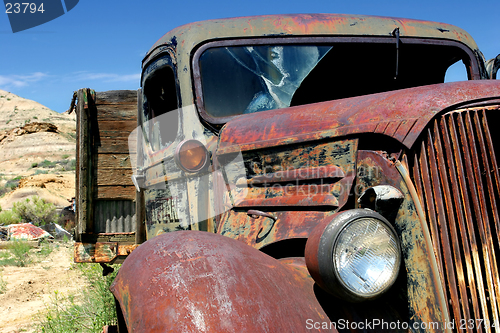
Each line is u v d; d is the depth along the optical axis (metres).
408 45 3.27
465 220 1.88
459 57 3.51
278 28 3.09
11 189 41.41
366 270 1.77
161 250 1.91
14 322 6.09
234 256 1.87
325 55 3.11
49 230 16.45
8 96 124.12
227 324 1.59
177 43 3.02
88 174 4.58
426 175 1.97
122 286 1.87
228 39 3.01
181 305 1.64
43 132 85.75
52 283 8.31
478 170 1.88
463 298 1.82
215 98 2.88
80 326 5.27
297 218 2.22
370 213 1.83
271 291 1.75
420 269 1.87
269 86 2.99
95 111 4.71
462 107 1.97
